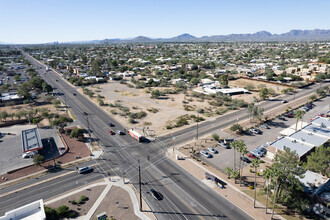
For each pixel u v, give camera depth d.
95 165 67.00
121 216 46.47
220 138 83.75
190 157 70.50
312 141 71.19
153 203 50.44
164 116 109.62
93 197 52.59
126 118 107.94
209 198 51.84
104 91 164.12
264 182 56.59
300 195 45.31
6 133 91.69
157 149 76.50
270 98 137.38
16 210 41.22
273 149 67.56
